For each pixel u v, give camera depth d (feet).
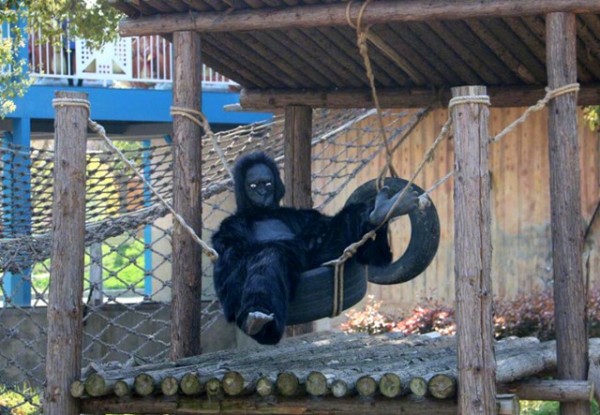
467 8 35.73
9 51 63.93
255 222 36.47
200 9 39.42
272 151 58.75
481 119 30.37
